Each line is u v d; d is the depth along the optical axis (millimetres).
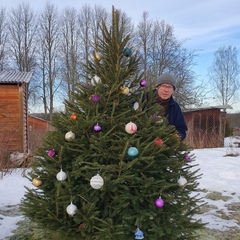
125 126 2373
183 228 2340
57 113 2773
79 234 2377
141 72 2789
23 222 3611
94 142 2352
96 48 2701
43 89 34562
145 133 2408
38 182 2529
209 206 4512
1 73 10328
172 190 2512
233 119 24234
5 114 8836
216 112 14148
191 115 13898
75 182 2428
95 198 2301
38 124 17594
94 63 2684
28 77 9477
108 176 2240
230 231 3457
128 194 2275
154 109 2611
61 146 2355
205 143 12859
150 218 2299
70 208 2260
